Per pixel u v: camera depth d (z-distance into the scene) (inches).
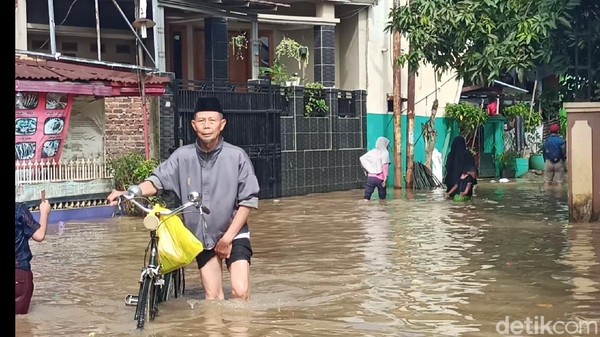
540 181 1191.6
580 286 363.3
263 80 909.2
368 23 1067.9
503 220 638.5
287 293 356.8
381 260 447.2
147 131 748.0
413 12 752.3
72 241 545.0
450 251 475.5
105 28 844.6
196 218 324.2
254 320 305.1
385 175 854.5
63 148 717.3
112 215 711.1
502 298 340.2
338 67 1085.1
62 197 689.0
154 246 307.9
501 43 676.1
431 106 1173.1
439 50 756.6
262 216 701.3
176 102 801.6
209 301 331.9
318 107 989.8
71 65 713.6
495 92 1291.8
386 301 338.3
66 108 695.1
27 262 322.7
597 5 619.5
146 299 297.7
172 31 938.1
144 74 739.4
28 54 676.7
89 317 316.5
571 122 592.4
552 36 639.8
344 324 298.2
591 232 549.0
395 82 1034.7
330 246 507.8
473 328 290.2
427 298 343.0
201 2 860.0
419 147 1136.8
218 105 323.6
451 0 722.8
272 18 970.1
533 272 399.9
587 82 632.4
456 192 845.2
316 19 1004.6
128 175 725.9
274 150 912.3
